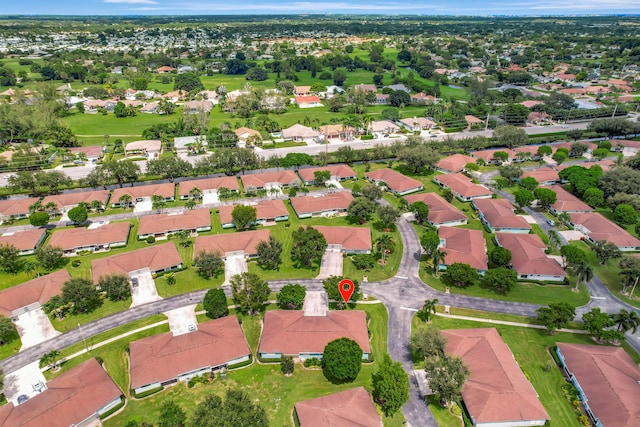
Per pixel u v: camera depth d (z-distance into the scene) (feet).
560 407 267.18
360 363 281.74
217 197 563.89
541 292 376.48
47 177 549.95
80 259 428.56
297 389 280.31
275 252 396.16
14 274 405.59
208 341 301.63
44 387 280.72
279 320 324.60
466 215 515.09
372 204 474.08
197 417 227.20
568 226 485.97
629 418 241.14
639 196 531.91
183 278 396.57
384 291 376.48
